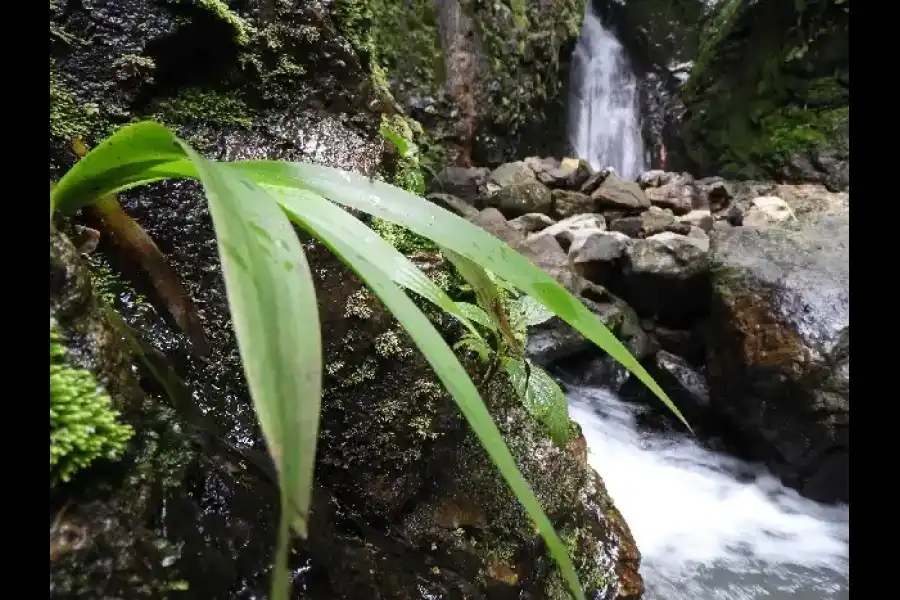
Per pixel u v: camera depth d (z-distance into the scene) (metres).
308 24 1.57
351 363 1.33
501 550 1.40
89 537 0.68
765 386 2.96
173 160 0.78
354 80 1.64
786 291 3.05
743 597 2.17
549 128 5.37
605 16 6.37
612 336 0.82
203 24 1.38
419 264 1.55
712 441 3.32
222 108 1.43
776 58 5.02
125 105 1.28
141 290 1.12
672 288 3.43
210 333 1.21
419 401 1.38
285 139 1.47
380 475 1.31
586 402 3.39
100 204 1.03
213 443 0.98
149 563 0.73
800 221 3.94
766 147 4.99
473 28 4.24
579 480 1.69
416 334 0.63
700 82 5.52
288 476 0.48
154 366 0.98
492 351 1.53
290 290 0.56
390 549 1.25
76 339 0.73
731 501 2.85
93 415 0.69
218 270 1.25
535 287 0.80
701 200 4.30
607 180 4.21
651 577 2.24
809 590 2.23
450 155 4.05
